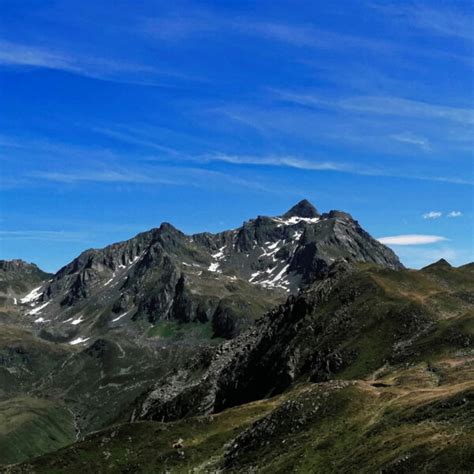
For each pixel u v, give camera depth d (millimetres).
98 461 142125
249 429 130625
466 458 80250
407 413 105500
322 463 102812
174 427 150625
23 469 141750
